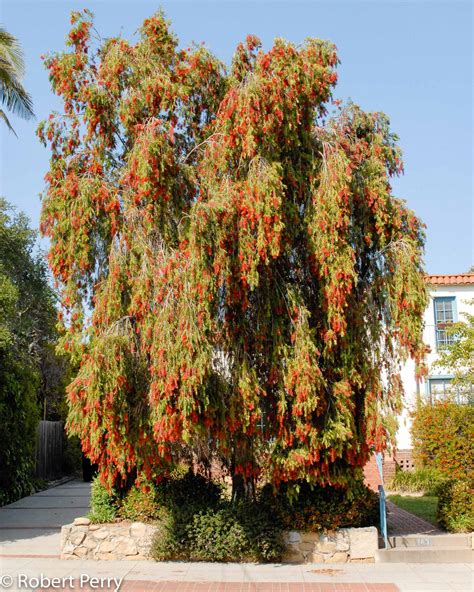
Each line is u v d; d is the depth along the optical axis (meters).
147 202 10.35
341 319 10.09
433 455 15.91
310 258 10.53
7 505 17.17
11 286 15.70
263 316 10.45
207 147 10.68
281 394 10.18
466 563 10.59
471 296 21.03
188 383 9.06
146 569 10.22
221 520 10.74
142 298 9.72
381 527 11.36
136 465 11.05
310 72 10.28
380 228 11.03
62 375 25.70
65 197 10.27
